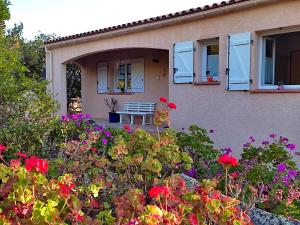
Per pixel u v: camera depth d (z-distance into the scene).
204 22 8.17
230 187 3.24
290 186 4.07
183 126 8.81
